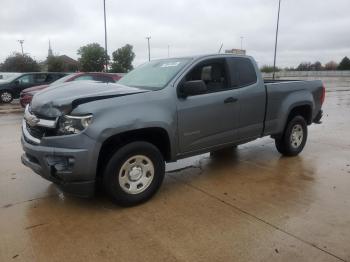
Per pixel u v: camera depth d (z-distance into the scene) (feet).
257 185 16.57
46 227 12.59
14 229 12.46
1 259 10.62
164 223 12.80
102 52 164.96
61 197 15.30
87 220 13.12
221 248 11.10
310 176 17.80
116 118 13.10
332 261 10.37
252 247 11.14
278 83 19.74
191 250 11.02
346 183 16.74
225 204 14.40
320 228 12.29
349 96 69.05
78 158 12.55
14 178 17.72
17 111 46.62
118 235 11.98
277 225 12.53
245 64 18.29
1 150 23.44
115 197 13.69
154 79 16.12
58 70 182.80
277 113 19.66
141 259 10.58
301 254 10.73
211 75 16.81
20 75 58.80
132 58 172.24
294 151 21.29
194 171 18.85
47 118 13.24
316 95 22.21
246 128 18.13
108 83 15.84
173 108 14.87
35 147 13.26
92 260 10.56
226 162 20.49
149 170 14.52
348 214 13.37
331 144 25.03
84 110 12.65
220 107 16.61
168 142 15.02
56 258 10.67
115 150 13.57
